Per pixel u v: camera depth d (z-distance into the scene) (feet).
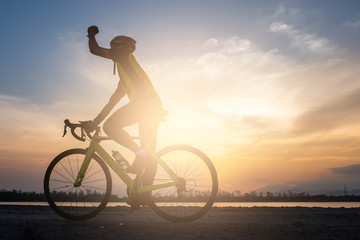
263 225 10.42
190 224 10.56
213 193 10.97
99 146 11.21
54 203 11.30
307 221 12.02
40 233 8.16
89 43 10.93
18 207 18.98
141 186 10.84
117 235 8.22
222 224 10.67
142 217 13.47
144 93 10.39
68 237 7.84
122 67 10.56
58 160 11.45
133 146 10.67
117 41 10.66
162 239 7.72
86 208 11.25
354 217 13.82
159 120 10.77
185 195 11.07
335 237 8.05
